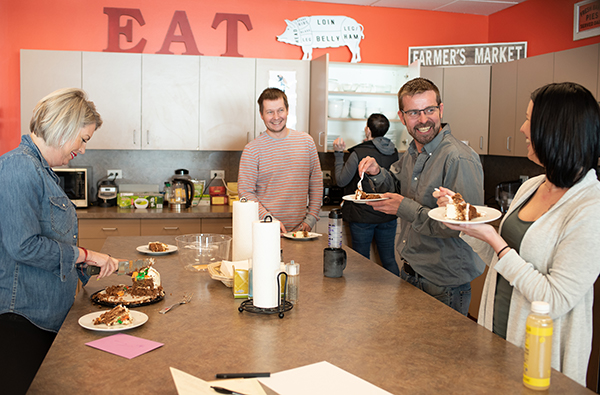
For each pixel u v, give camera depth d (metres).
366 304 1.53
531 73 3.81
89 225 3.70
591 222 1.21
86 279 1.72
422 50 4.43
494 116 4.24
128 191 4.14
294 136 3.21
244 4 4.23
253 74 4.07
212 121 4.05
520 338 1.37
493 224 3.51
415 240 2.09
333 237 1.88
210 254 1.95
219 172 4.44
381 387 1.00
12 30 3.94
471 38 4.68
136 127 3.95
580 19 3.75
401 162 2.43
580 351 1.30
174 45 4.16
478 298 3.78
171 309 1.47
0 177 1.50
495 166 4.69
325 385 1.00
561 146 1.26
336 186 4.34
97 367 1.08
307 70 4.16
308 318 1.40
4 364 1.48
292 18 4.32
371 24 4.47
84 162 4.24
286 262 2.07
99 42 4.05
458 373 1.06
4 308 1.55
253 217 1.84
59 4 3.97
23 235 1.49
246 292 1.59
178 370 1.03
